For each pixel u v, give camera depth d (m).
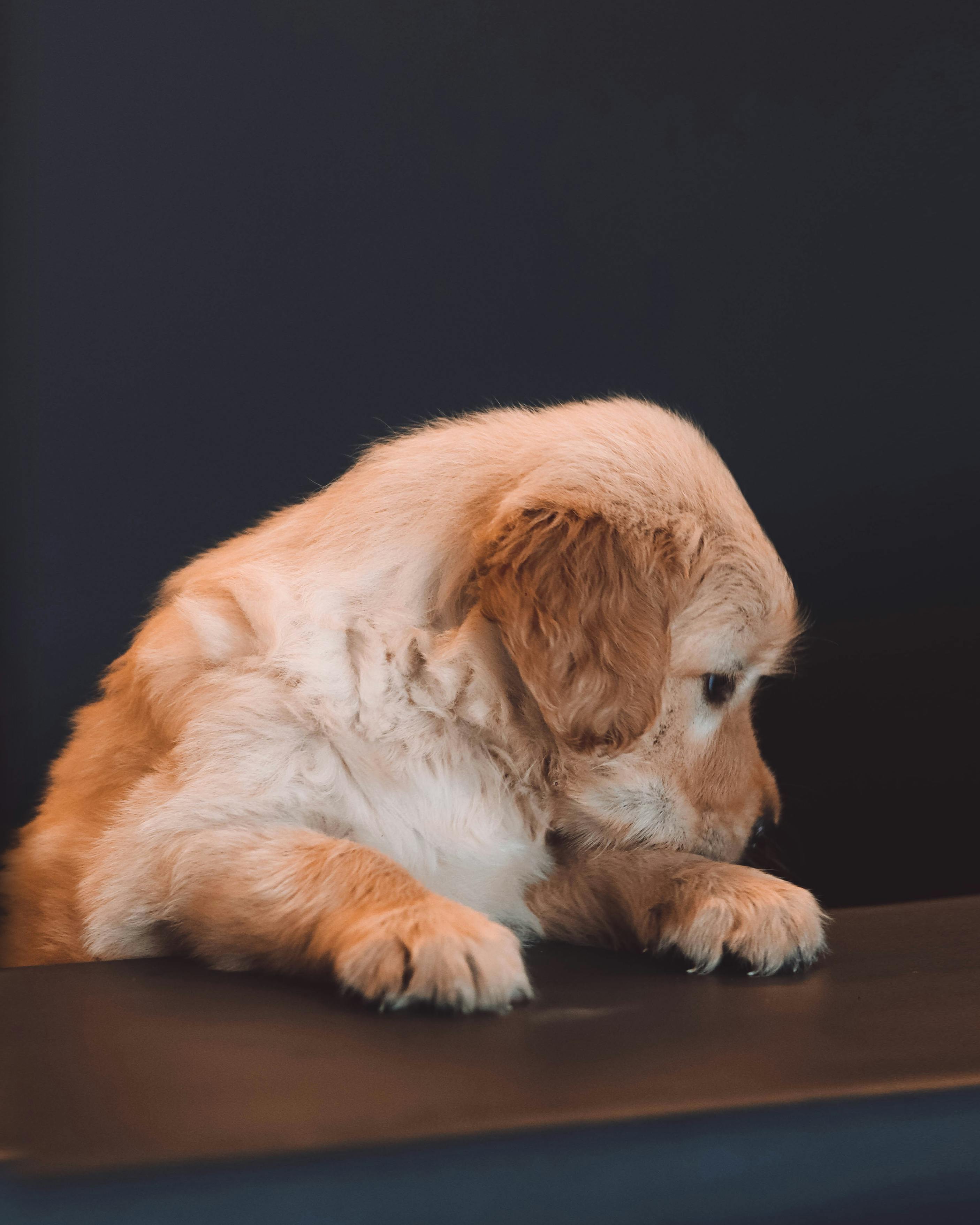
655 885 0.81
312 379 1.09
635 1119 0.66
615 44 1.14
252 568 0.82
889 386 1.22
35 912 0.86
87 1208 0.63
